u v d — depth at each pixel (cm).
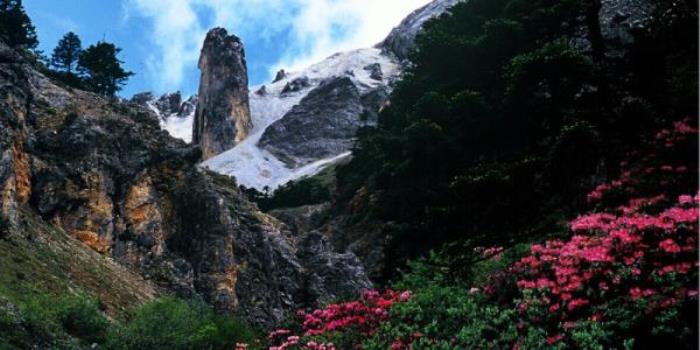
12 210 4362
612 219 1205
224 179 8144
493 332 1181
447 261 1655
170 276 5650
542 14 2191
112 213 5672
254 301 6138
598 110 1577
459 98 2114
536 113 1953
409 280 1680
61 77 8319
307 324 1608
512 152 2117
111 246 5459
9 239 4006
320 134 18988
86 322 3272
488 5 3038
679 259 1031
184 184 6606
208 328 3562
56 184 5353
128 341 3266
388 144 2681
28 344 2602
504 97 2062
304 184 11981
